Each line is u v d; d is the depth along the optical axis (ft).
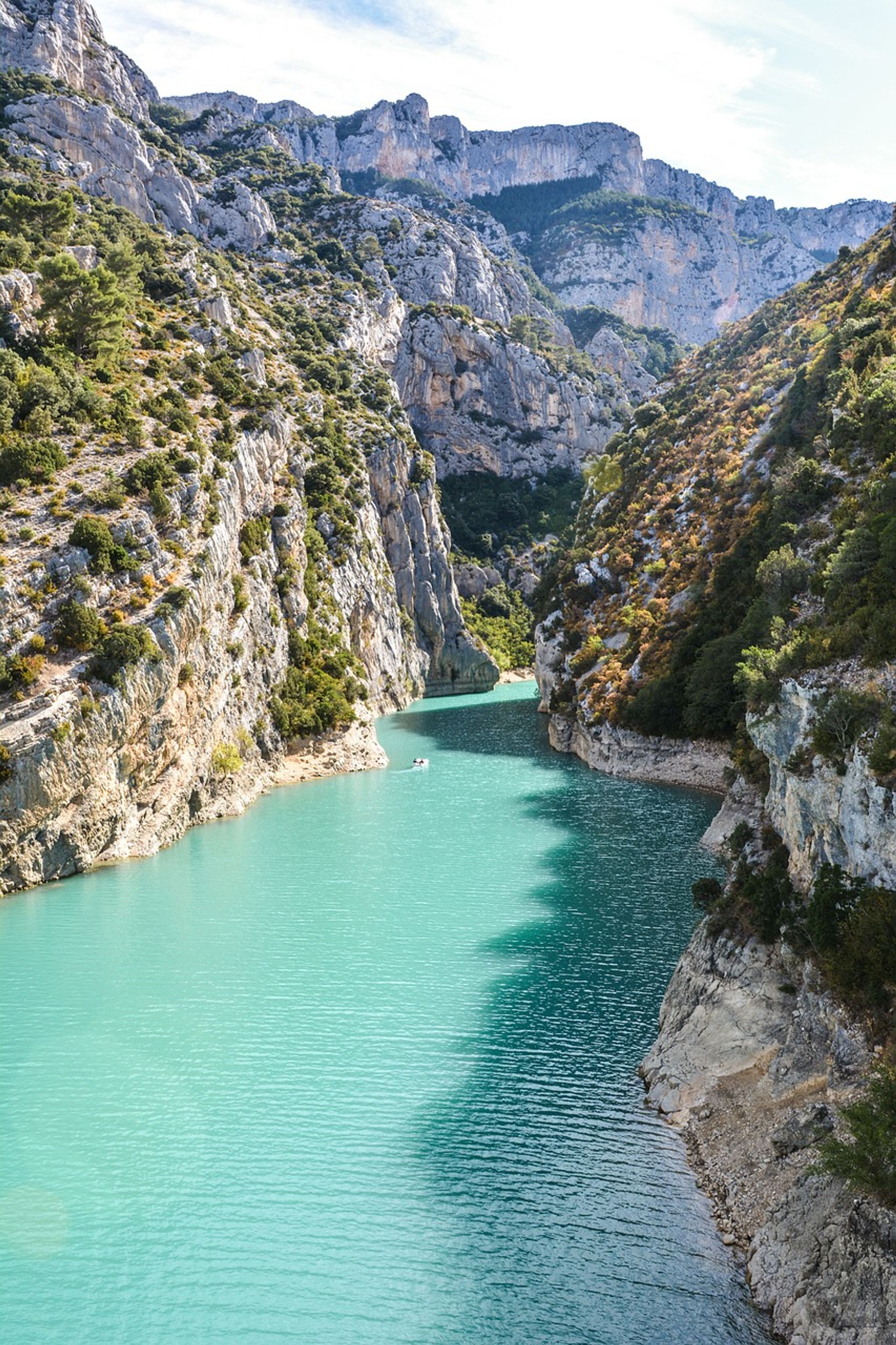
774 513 301.63
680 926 191.31
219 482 319.47
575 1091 134.21
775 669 174.50
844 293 457.27
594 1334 92.58
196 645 277.03
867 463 272.72
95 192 536.42
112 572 254.47
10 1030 153.38
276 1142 123.34
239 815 293.02
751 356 503.20
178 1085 136.67
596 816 279.08
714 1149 117.80
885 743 123.03
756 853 167.84
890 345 313.73
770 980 137.28
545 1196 112.37
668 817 275.39
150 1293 98.99
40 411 284.82
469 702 549.13
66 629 235.40
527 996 162.40
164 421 325.62
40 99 532.73
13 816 215.51
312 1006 160.15
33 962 179.63
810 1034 121.39
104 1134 125.70
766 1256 97.91
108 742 234.79
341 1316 95.50
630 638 382.01
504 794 314.55
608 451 588.50
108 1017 157.28
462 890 216.54
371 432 547.08
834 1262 90.17
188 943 187.73
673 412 519.19
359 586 462.19
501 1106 130.52
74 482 271.49
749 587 312.91
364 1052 144.97
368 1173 116.98
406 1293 98.48
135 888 221.66
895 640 147.13
